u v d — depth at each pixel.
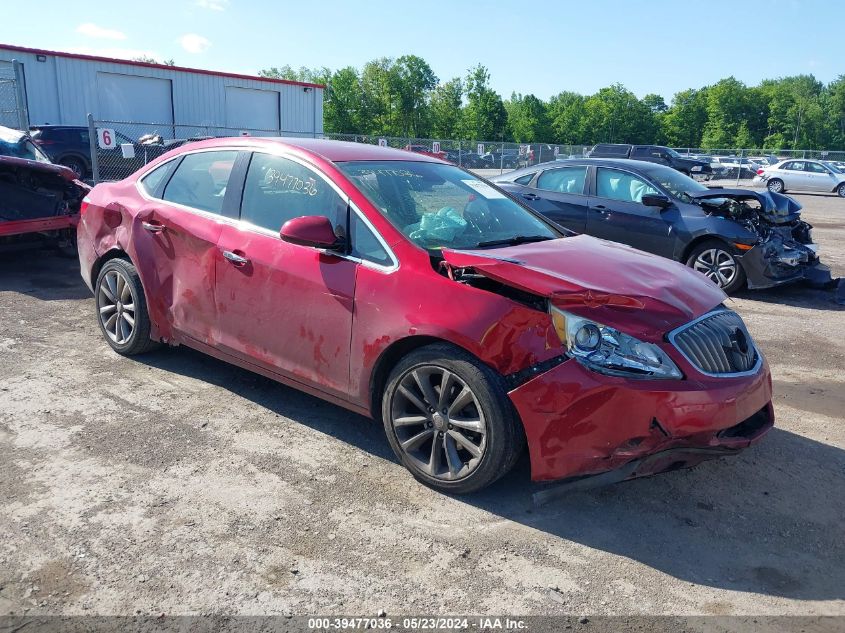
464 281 3.31
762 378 3.42
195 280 4.39
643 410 2.95
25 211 7.74
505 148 30.12
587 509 3.35
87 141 19.62
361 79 74.94
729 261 8.27
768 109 94.00
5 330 5.66
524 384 3.07
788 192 30.47
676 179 9.05
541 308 3.11
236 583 2.71
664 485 3.61
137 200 4.89
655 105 105.38
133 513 3.14
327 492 3.40
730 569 2.93
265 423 4.13
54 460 3.57
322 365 3.77
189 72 28.31
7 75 22.95
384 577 2.78
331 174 3.92
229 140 4.59
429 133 76.38
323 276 3.70
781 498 3.53
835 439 4.29
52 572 2.72
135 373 4.81
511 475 3.63
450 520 3.20
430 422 3.41
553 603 2.67
